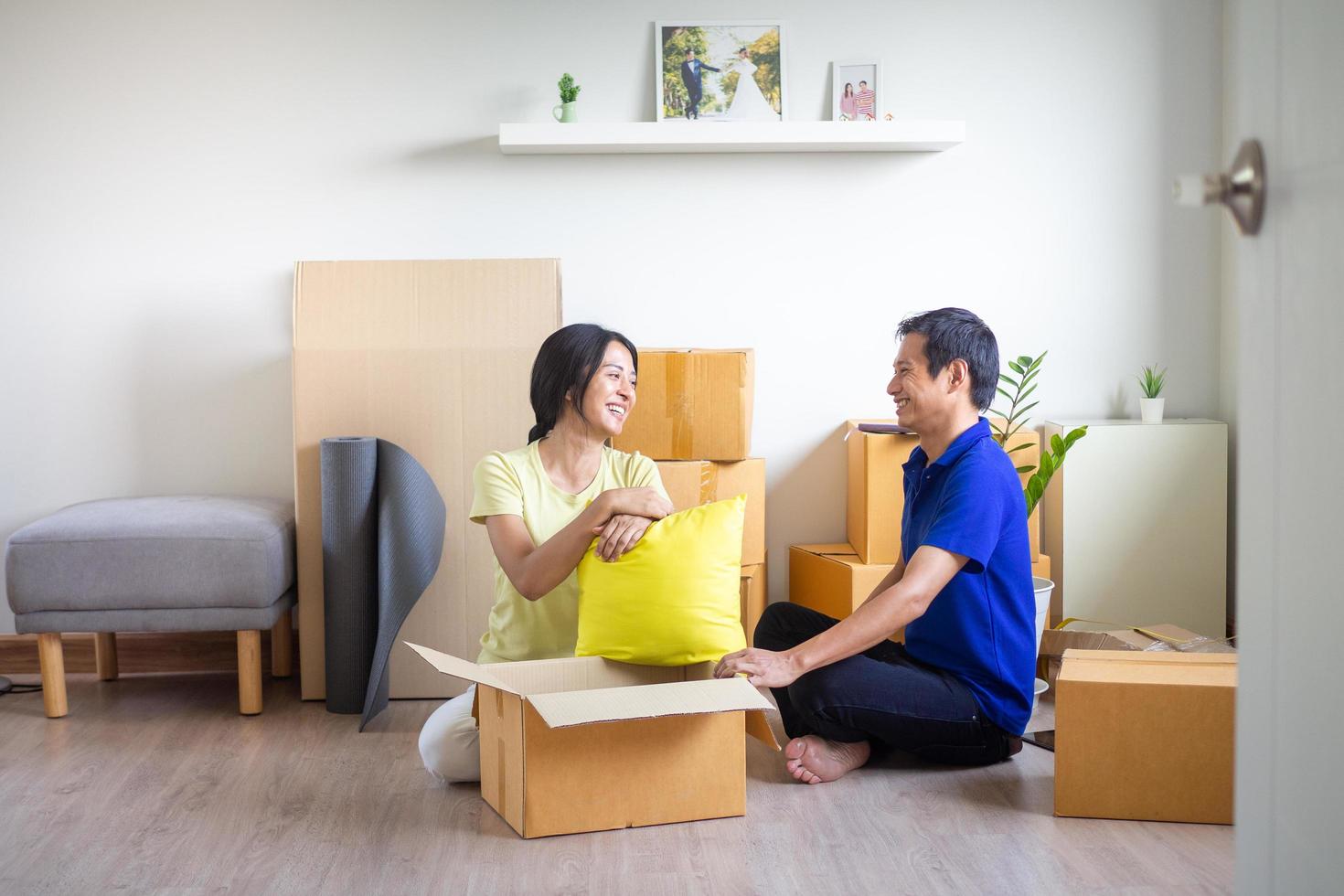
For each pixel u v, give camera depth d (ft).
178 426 11.10
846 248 11.38
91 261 10.97
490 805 7.40
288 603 9.94
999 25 11.32
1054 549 11.18
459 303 10.22
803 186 11.32
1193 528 11.02
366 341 10.14
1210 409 11.68
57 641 9.53
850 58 11.23
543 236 11.21
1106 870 6.35
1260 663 3.13
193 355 11.07
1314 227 2.77
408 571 9.58
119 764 8.38
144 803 7.59
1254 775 3.17
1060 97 11.40
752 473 10.43
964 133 10.77
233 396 11.10
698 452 10.24
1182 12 11.37
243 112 10.98
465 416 10.12
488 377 10.14
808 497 11.51
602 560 7.34
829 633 7.29
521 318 10.21
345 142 11.04
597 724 6.88
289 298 11.07
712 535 7.38
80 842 6.94
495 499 7.61
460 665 7.00
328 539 9.60
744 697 6.66
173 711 9.77
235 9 10.91
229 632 11.05
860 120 11.18
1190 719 6.97
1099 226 11.51
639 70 11.12
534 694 6.66
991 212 11.44
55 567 9.27
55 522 9.42
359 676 9.64
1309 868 2.84
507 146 10.76
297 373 10.09
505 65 11.05
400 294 10.23
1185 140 11.46
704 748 7.09
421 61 11.02
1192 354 11.64
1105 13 11.36
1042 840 6.77
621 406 7.73
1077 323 11.57
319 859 6.63
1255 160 3.03
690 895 6.10
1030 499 10.18
